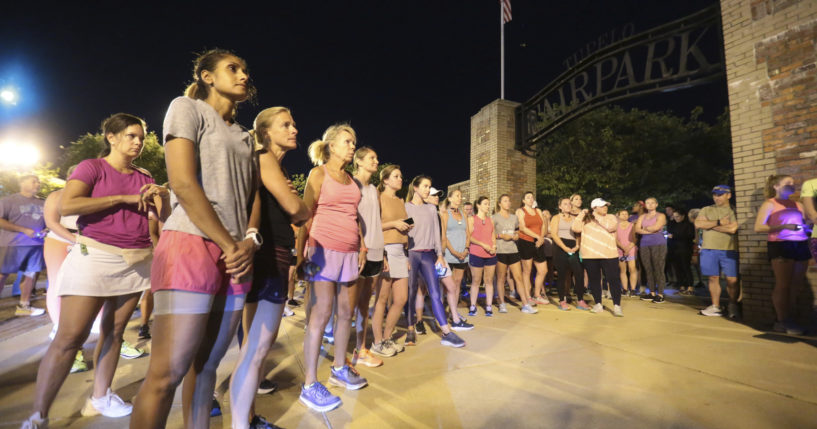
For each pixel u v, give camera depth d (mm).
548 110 8445
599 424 1984
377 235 2967
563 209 5875
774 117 4316
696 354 3215
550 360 3092
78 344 1868
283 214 1892
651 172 14727
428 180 3852
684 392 2400
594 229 5230
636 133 15266
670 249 7559
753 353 3223
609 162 14969
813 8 4051
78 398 2205
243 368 1738
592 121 15078
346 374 2525
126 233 2018
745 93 4594
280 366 2971
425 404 2256
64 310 1834
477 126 9789
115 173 2102
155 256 1269
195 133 1283
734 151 4684
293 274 5895
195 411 1451
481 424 1997
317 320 2277
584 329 4227
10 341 3324
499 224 5535
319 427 1970
